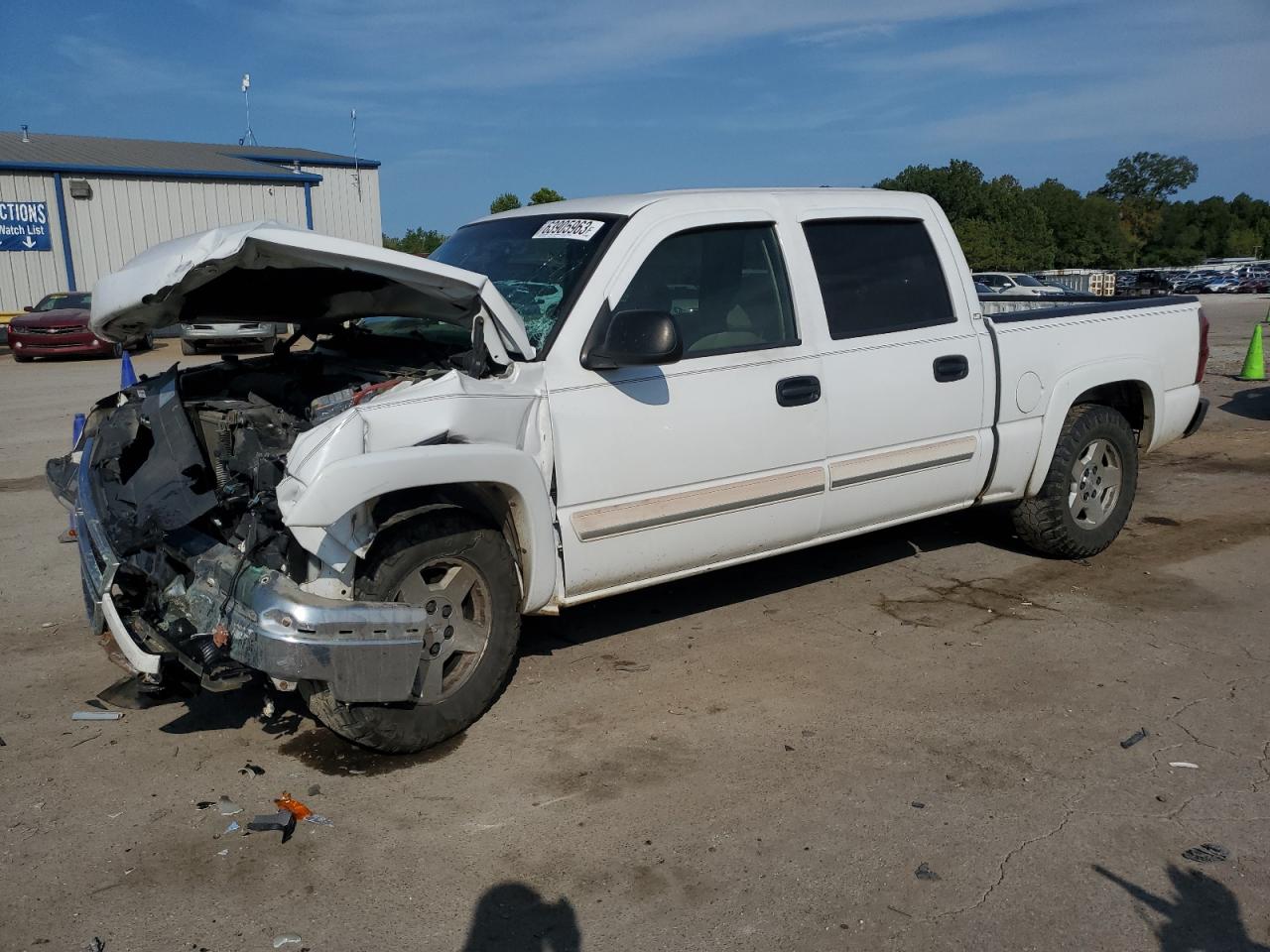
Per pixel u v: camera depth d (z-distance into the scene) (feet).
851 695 14.88
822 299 16.37
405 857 11.06
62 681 15.47
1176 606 18.35
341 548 11.87
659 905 10.25
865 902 10.26
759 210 16.01
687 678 15.47
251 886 10.57
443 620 13.17
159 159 98.12
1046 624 17.56
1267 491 26.71
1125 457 20.52
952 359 17.58
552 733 13.79
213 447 13.80
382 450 11.95
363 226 106.73
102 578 12.77
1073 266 253.85
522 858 11.04
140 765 13.01
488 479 12.82
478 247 16.69
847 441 16.52
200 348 50.29
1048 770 12.77
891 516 17.61
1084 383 19.48
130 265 12.95
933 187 224.33
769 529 16.02
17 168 84.79
